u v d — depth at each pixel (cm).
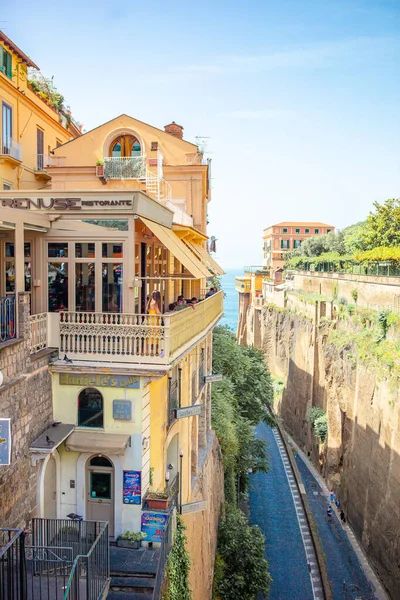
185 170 2520
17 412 1165
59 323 1345
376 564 3412
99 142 2527
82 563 1109
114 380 1349
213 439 2792
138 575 1236
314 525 3684
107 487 1391
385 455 3562
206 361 2741
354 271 5559
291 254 10119
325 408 5222
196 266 1645
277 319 7644
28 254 1477
